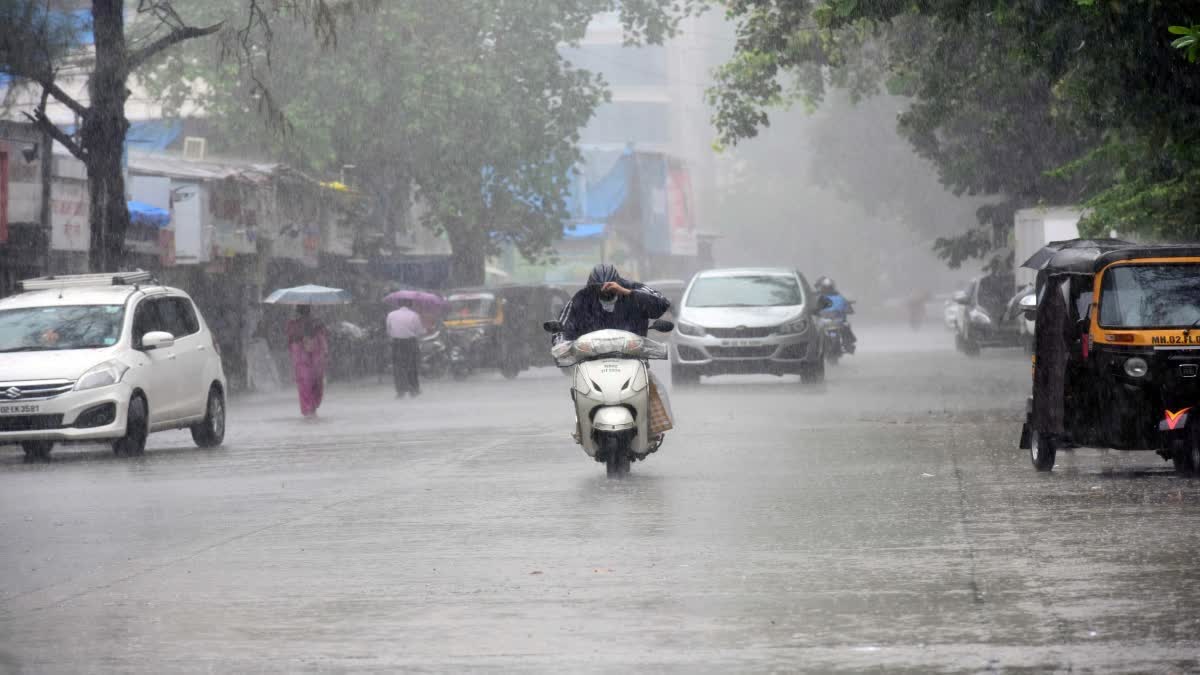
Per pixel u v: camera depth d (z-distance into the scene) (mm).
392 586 16516
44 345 36375
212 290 72812
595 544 19172
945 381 58094
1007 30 45344
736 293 56906
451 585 16484
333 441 38750
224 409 40406
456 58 89125
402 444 36688
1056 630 13484
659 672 12250
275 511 23719
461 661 12797
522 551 18750
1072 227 72125
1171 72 36281
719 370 54469
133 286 38750
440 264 94062
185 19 86562
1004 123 69625
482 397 58312
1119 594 15070
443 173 92688
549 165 96875
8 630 14586
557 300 83938
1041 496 23156
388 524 21703
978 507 22000
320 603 15625
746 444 33031
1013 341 83188
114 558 19203
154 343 36656
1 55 47375
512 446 34750
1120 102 38938
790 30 62062
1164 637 13109
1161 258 25922
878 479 25922
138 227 62750
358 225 90812
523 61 94062
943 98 61125
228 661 13016
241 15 85812
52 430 34688
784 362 54344
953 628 13680
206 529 21750
